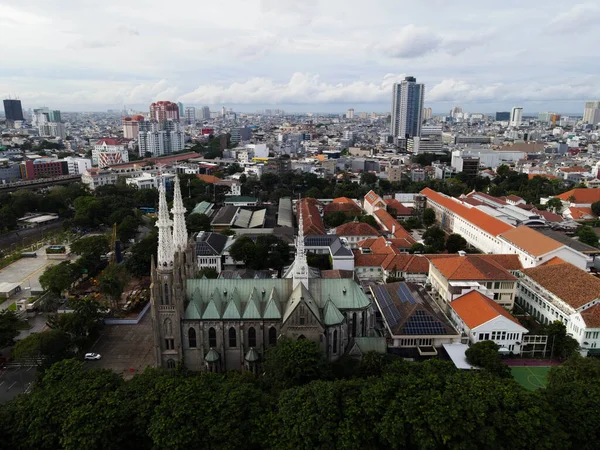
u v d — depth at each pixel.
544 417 89.69
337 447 86.94
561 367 116.75
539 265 190.12
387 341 146.50
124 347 151.50
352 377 113.94
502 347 144.12
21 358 131.50
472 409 89.25
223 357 132.62
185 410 90.44
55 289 179.50
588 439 90.75
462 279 172.00
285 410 92.75
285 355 112.00
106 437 88.75
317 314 130.50
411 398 92.75
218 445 87.69
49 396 96.19
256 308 131.38
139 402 95.94
